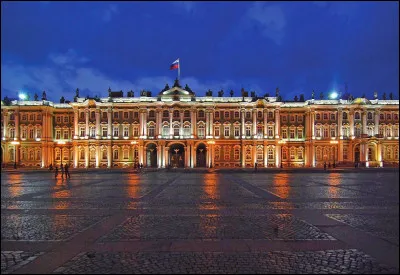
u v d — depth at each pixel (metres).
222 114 112.19
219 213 23.39
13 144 111.38
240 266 12.99
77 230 18.48
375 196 32.19
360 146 110.19
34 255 14.34
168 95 112.06
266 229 18.59
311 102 113.56
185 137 110.31
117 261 13.55
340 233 17.72
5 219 21.41
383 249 15.02
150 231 18.20
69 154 114.44
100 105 112.12
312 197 31.58
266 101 111.56
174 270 12.59
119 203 28.03
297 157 113.94
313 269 12.71
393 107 112.44
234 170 89.88
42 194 34.31
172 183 47.88
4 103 113.31
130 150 112.00
